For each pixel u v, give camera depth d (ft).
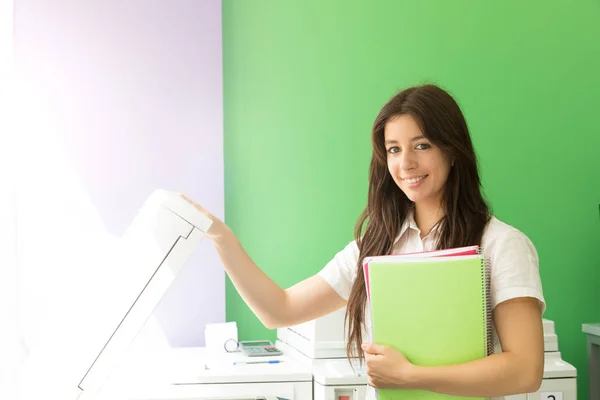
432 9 9.29
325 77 9.11
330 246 9.11
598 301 9.48
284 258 9.02
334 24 9.13
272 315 4.85
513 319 3.96
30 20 8.25
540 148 9.45
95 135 8.39
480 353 3.86
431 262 3.88
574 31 9.54
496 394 3.81
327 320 7.20
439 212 4.38
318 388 6.80
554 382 6.92
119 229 8.40
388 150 4.30
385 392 3.98
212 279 8.68
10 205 6.72
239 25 8.94
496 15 9.39
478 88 9.35
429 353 3.88
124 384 6.81
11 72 6.59
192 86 8.70
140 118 8.54
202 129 8.71
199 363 7.51
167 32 8.64
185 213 4.14
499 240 4.11
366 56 9.18
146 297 4.11
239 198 8.94
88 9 8.43
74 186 8.30
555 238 9.45
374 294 3.98
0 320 6.66
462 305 3.85
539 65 9.46
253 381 6.84
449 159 4.20
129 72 8.53
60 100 8.31
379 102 9.19
